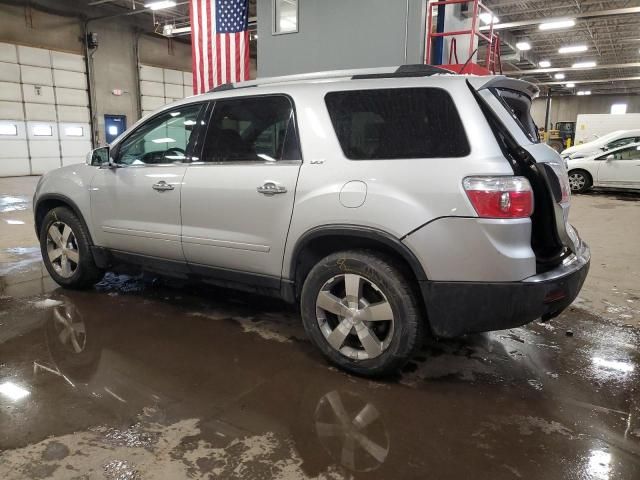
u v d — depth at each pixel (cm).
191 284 442
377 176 251
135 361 288
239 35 701
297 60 696
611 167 1127
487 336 336
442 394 255
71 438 211
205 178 314
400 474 192
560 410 242
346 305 265
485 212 227
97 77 1969
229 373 275
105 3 1903
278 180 282
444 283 238
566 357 305
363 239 261
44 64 1781
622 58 2469
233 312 373
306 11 677
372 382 267
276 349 307
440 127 245
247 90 310
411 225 239
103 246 385
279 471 193
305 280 281
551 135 2670
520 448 210
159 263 356
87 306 381
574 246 262
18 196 1110
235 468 194
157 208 341
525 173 250
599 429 226
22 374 269
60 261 418
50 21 1788
